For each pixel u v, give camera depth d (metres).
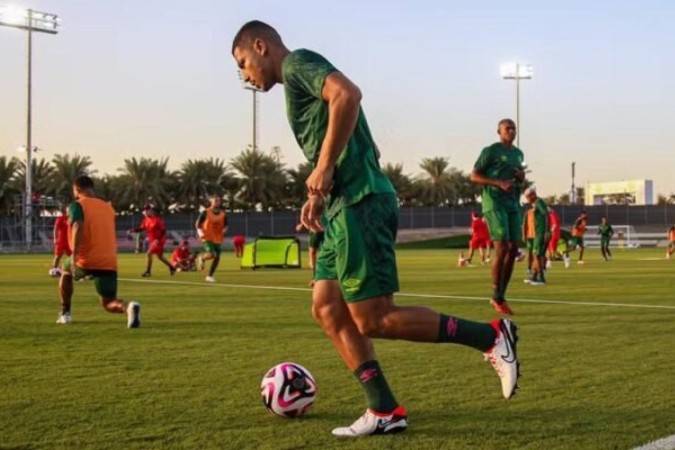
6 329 8.52
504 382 4.04
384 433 4.00
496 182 9.37
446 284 15.86
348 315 4.14
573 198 92.44
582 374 5.63
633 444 3.78
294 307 11.00
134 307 8.54
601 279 17.34
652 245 54.03
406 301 11.65
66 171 69.94
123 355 6.64
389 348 6.83
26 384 5.35
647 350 6.75
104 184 71.62
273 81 4.05
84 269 8.73
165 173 71.88
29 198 54.03
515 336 4.06
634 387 5.16
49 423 4.24
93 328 8.59
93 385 5.31
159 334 8.02
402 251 47.56
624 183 95.56
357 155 3.91
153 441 3.88
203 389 5.17
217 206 17.81
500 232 9.45
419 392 5.02
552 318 9.26
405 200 77.00
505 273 9.59
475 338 4.01
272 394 4.33
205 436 3.98
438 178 76.56
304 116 3.90
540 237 15.77
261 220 62.81
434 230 63.97
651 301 11.58
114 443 3.85
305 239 61.12
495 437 3.93
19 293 14.05
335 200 3.94
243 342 7.40
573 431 4.04
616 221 64.06
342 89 3.59
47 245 56.91
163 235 20.55
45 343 7.40
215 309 10.73
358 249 3.88
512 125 9.59
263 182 71.06
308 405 4.38
